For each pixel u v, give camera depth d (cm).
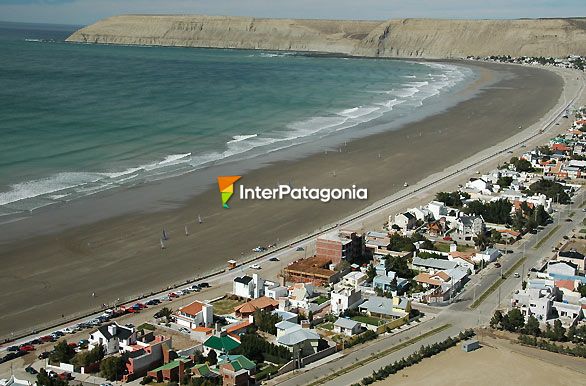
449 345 10194
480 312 11506
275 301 11438
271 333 10469
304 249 13950
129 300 11469
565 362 9856
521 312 11131
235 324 10656
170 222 15162
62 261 12938
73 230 14400
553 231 15700
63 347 9450
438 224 15350
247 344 9744
